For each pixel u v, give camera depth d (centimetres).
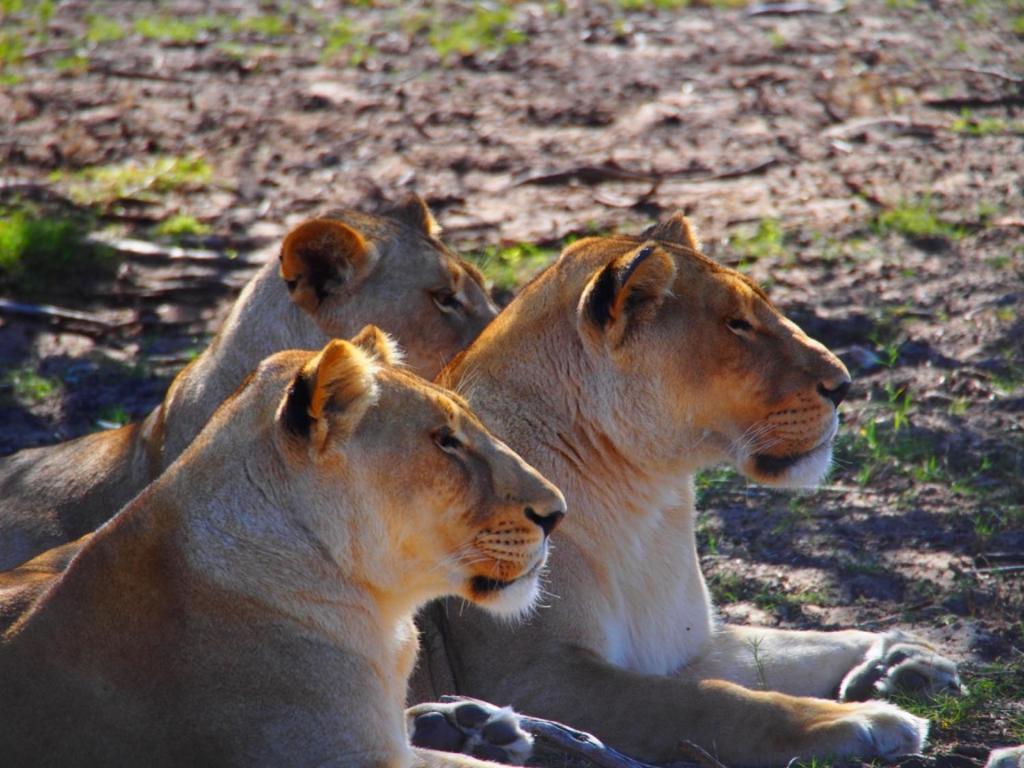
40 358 1504
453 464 721
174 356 1505
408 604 745
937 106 2156
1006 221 1714
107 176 1978
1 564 1008
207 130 2169
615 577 900
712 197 1842
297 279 1043
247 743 691
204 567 698
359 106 2259
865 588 1047
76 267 1695
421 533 721
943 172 1892
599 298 873
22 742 686
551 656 859
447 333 1075
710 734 818
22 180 1962
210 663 693
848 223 1728
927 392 1333
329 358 679
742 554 1103
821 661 923
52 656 695
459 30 2669
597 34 2625
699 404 888
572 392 892
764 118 2139
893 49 2448
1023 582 1040
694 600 941
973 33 2525
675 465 901
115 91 2342
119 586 701
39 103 2275
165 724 688
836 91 2241
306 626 705
